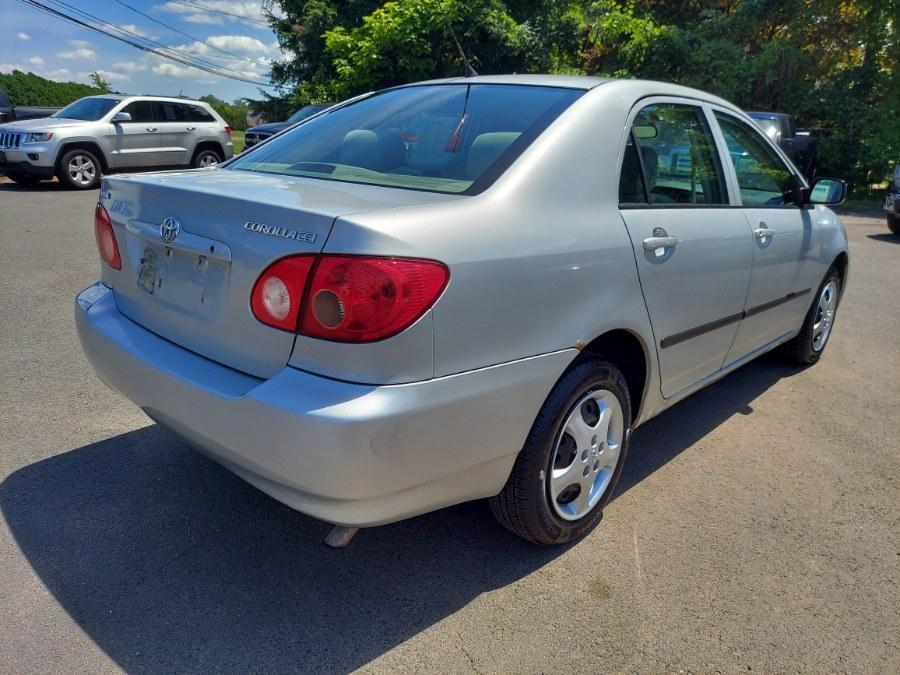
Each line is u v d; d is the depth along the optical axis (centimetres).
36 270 666
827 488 328
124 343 250
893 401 436
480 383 214
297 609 238
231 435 209
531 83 297
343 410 190
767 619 240
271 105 2469
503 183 233
